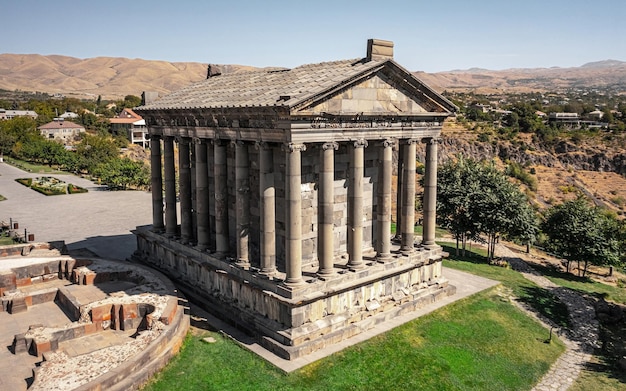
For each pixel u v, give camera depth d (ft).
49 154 431.84
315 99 85.30
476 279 134.72
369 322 98.78
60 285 121.29
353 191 96.58
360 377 83.35
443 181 163.63
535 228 160.97
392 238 134.82
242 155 98.43
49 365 76.69
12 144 495.00
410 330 99.76
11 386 75.46
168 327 91.09
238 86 115.14
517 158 527.81
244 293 99.81
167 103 122.93
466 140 538.88
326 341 91.15
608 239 156.35
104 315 96.17
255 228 107.86
